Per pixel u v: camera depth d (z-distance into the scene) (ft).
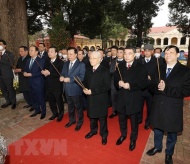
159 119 9.81
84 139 12.86
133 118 11.34
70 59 13.53
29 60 16.47
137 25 65.46
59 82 14.90
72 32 63.46
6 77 18.12
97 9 59.00
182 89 9.14
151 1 61.05
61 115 15.80
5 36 25.27
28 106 19.34
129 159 10.74
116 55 18.11
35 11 58.90
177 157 11.05
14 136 13.34
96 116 11.68
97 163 10.40
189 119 16.69
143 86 10.83
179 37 149.18
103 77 11.39
